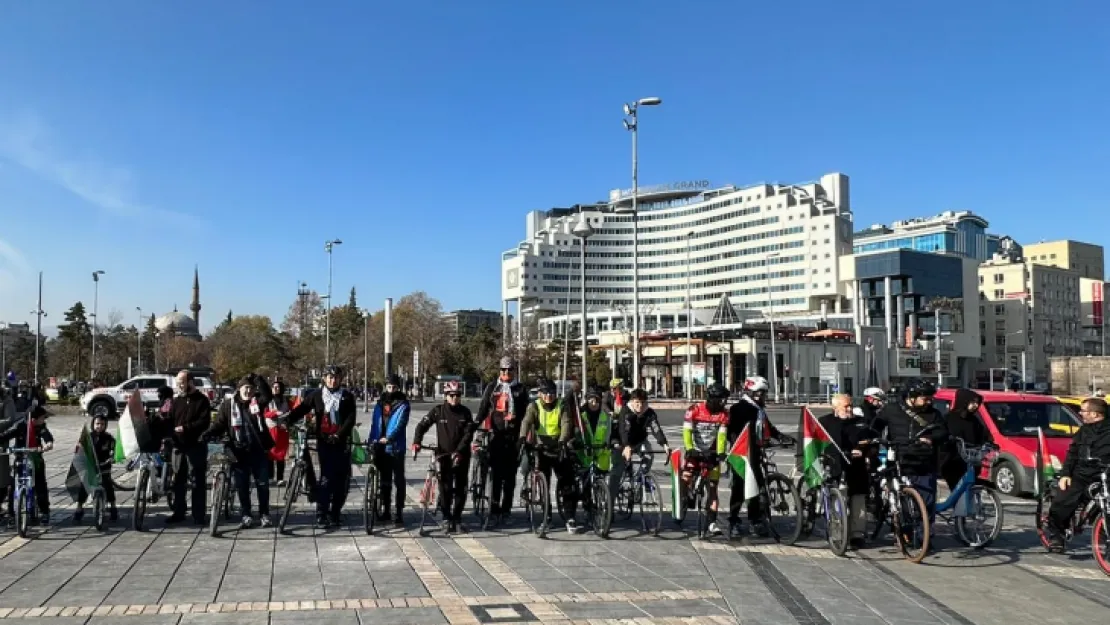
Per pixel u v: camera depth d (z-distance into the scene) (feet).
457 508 32.37
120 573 24.85
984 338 438.81
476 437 33.71
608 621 20.39
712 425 31.91
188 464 33.60
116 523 33.50
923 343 303.48
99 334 298.56
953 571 26.81
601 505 31.42
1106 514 27.12
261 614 20.51
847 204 487.61
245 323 413.18
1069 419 47.19
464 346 319.27
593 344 304.30
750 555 28.66
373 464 32.71
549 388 32.42
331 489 33.12
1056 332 453.17
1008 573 26.68
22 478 31.12
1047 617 21.58
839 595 23.49
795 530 30.73
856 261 350.64
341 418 32.94
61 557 27.07
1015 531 34.22
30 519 32.71
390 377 33.88
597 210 573.74
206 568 25.58
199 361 315.37
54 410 133.28
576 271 510.58
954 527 31.12
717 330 266.16
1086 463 28.66
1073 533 29.73
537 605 21.70
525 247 524.52
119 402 113.29
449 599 22.09
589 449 32.32
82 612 20.59
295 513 36.22
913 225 631.56
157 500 33.50
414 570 25.55
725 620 20.72
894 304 354.33
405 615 20.54
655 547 29.81
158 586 23.30
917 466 29.37
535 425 32.37
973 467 31.99
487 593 22.85
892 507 29.19
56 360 300.61
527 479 33.12
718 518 36.19
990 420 47.11
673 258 518.37
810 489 31.48
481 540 30.76
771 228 459.73
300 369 265.13
